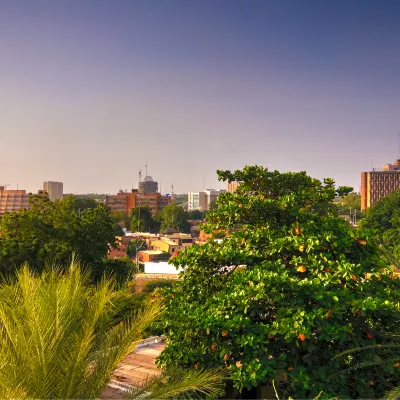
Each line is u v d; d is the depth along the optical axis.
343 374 5.98
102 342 5.15
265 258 7.04
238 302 5.99
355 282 6.36
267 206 7.32
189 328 6.28
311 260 6.45
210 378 5.07
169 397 4.90
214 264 7.09
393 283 6.67
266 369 5.59
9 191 187.75
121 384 7.10
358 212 133.25
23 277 5.21
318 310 5.70
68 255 15.52
